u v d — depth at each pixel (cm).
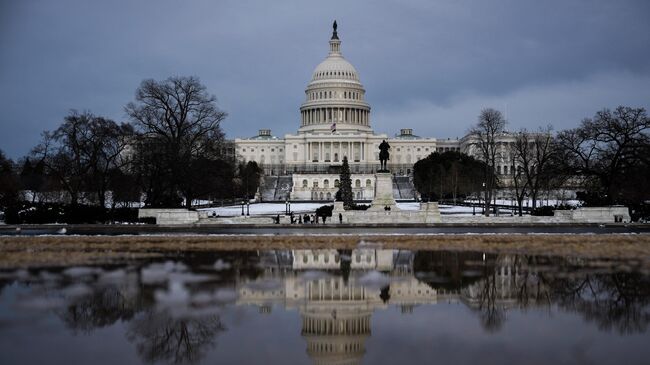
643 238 5600
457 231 6775
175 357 2212
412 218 8219
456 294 3181
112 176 9488
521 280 3522
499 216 8300
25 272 3678
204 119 9238
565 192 13712
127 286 3275
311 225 7800
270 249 4994
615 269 3859
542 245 5156
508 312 2817
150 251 4791
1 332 2473
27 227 7512
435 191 14838
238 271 3825
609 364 2125
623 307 2878
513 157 13112
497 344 2348
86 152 9231
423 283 3466
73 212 8188
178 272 3744
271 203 15500
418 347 2323
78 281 3400
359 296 3142
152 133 9012
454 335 2469
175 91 8994
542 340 2392
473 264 4138
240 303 2952
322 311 2838
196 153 9231
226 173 10062
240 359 2211
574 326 2583
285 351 2295
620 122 8894
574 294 3159
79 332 2480
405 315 2775
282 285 3394
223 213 11575
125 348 2305
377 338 2438
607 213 8238
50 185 10694
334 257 4525
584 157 8969
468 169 14512
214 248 5034
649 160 8444
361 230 7019
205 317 2714
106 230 7112
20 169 15112
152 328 2550
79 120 9588
